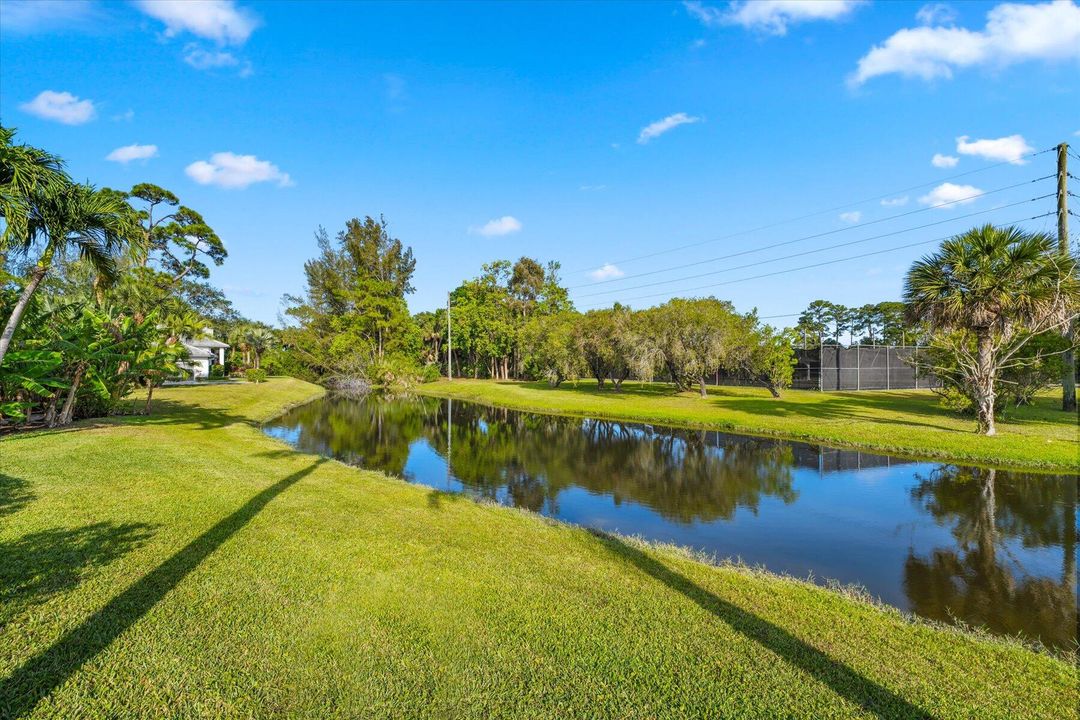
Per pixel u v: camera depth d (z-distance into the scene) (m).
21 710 2.70
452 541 5.87
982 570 6.18
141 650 3.32
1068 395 19.36
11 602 3.84
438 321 60.53
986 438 13.42
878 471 11.48
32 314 11.74
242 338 55.50
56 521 5.65
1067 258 12.66
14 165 6.40
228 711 2.81
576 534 6.55
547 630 3.86
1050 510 8.45
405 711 2.89
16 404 10.93
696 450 14.53
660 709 3.00
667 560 5.72
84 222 7.50
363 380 40.72
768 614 4.36
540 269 55.56
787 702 3.10
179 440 11.54
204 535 5.48
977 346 14.68
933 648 3.89
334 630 3.72
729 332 24.81
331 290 49.72
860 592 5.52
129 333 15.63
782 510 8.78
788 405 23.09
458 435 17.86
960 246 13.48
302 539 5.57
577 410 23.97
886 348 34.22
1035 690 3.36
